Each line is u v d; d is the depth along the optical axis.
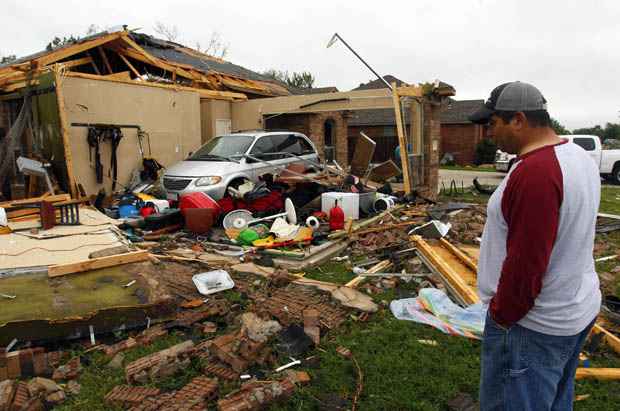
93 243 5.90
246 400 3.09
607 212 11.81
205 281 5.23
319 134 16.03
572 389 2.23
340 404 3.26
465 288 5.06
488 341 2.14
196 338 4.18
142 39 17.00
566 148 1.92
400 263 6.50
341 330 4.38
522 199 1.83
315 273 6.19
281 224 7.85
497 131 2.11
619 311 5.05
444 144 31.14
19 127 10.34
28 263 4.94
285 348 3.89
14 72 11.07
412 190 12.20
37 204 7.68
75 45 12.37
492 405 2.14
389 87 12.32
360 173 12.57
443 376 3.60
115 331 4.17
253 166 10.33
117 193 10.88
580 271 1.92
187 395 3.19
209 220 8.05
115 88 10.98
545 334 1.96
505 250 2.02
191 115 13.01
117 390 3.29
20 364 3.53
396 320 4.59
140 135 11.59
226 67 19.14
